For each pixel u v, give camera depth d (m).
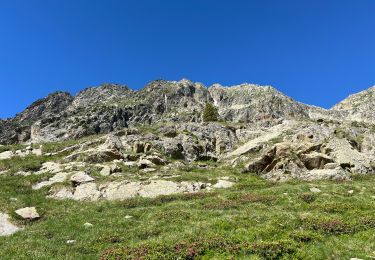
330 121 91.50
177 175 52.34
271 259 23.20
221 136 80.56
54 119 166.75
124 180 47.94
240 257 23.41
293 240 25.42
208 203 38.47
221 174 56.53
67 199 42.88
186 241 25.66
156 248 24.64
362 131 79.44
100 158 58.69
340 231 28.00
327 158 56.44
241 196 40.94
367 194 41.44
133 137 72.25
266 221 29.62
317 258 23.28
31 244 26.77
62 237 28.70
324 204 35.03
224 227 28.44
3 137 153.50
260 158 59.47
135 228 30.11
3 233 32.00
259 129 86.56
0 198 39.66
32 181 47.59
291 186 44.50
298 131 72.75
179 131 80.62
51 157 61.38
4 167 55.06
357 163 58.03
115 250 24.83
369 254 24.02
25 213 35.69
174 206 37.16
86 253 25.84
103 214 35.25
